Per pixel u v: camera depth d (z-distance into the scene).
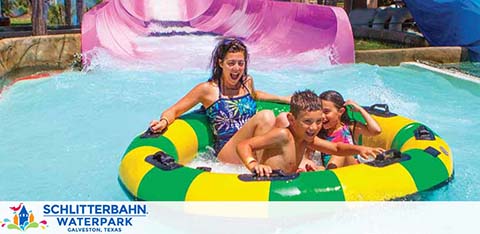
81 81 7.73
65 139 5.12
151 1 12.60
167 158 3.33
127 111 6.14
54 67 8.71
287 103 4.52
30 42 8.31
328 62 8.74
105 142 5.02
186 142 3.97
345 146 3.45
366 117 4.02
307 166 3.68
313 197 2.91
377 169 3.16
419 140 3.75
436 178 3.31
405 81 7.82
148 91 7.07
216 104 4.03
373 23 12.96
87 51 8.53
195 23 12.41
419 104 6.50
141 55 9.18
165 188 3.09
